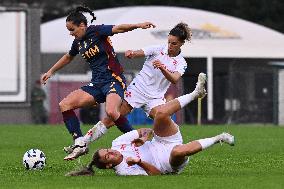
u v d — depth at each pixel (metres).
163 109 35.62
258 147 59.53
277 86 119.31
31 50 121.44
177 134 36.25
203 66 134.12
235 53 133.88
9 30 120.44
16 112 119.88
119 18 133.25
